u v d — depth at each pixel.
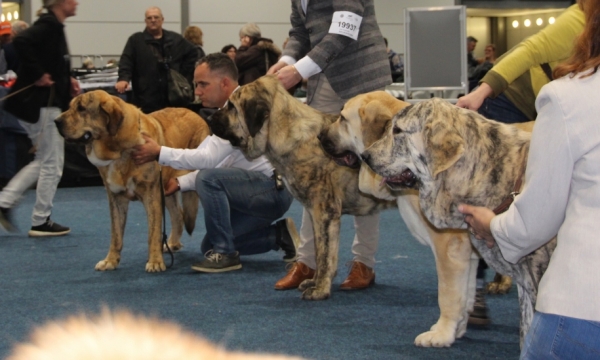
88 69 10.73
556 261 1.52
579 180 1.52
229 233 4.79
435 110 2.20
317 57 3.92
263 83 3.92
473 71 12.89
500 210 2.06
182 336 0.51
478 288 3.47
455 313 3.07
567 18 3.28
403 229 6.59
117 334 0.47
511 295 4.12
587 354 1.45
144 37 8.64
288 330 3.33
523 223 1.64
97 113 4.46
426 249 5.58
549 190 1.55
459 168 2.19
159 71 8.65
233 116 3.99
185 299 3.97
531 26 19.77
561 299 1.47
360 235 4.23
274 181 4.82
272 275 4.68
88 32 14.35
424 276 4.60
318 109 4.31
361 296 4.05
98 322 0.49
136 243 5.90
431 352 2.99
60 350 0.45
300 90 10.90
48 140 6.05
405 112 2.30
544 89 1.58
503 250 1.77
